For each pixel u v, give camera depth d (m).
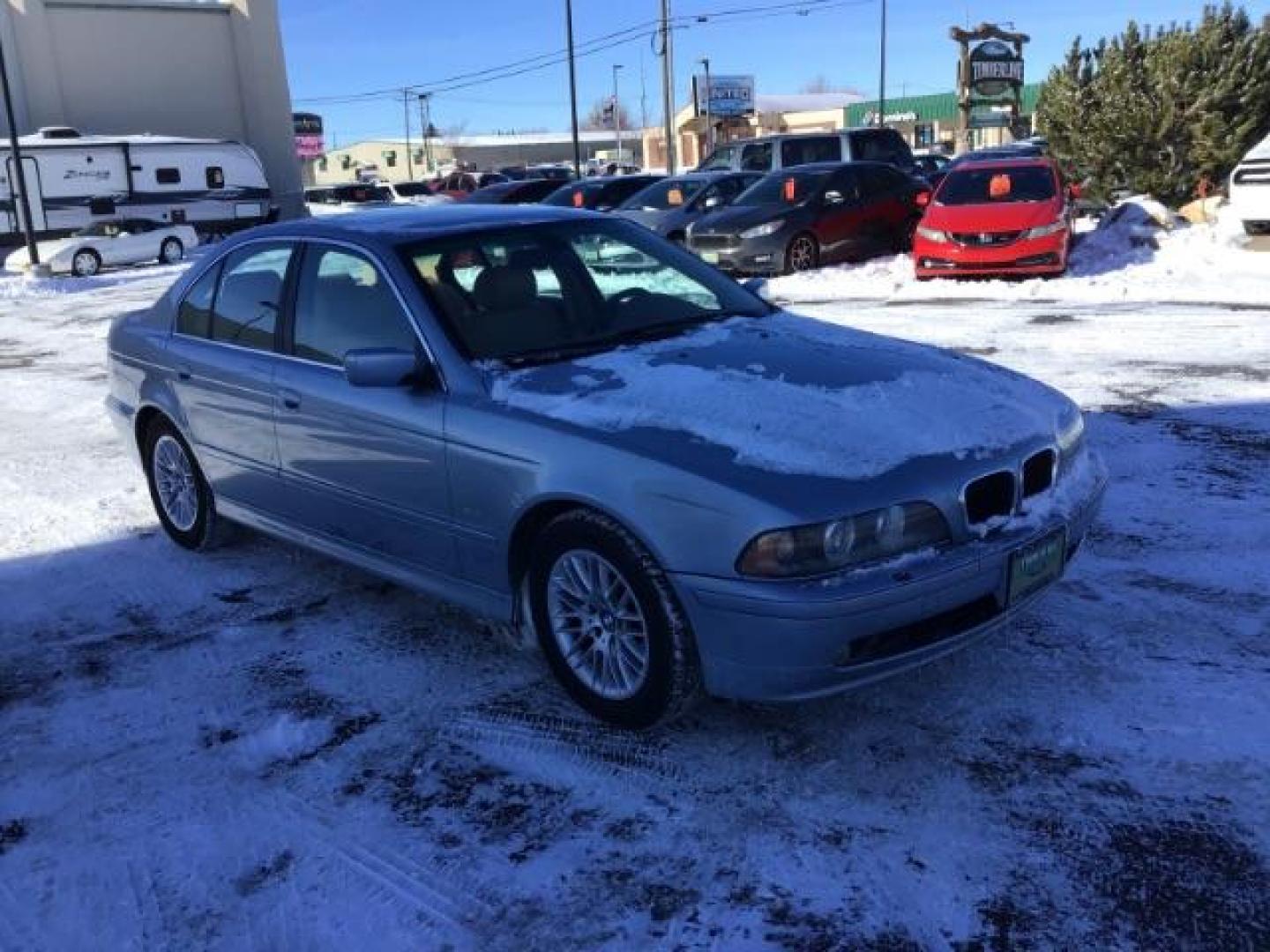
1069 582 4.47
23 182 25.66
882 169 15.99
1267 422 6.52
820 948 2.60
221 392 4.85
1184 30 16.41
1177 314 10.12
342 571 5.15
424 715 3.77
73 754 3.65
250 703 3.92
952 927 2.63
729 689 3.20
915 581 3.07
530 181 25.25
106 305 18.31
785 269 14.66
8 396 10.16
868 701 3.66
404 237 4.28
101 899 2.93
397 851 3.05
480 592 3.86
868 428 3.33
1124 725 3.42
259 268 4.78
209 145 33.78
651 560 3.27
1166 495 5.39
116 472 7.16
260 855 3.07
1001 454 3.35
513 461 3.54
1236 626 4.01
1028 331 9.69
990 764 3.27
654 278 4.66
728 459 3.19
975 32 38.19
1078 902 2.69
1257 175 12.79
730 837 3.02
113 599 4.96
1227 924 2.59
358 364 3.75
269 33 41.56
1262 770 3.14
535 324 4.12
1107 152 16.88
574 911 2.78
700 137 59.34
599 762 3.42
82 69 38.62
